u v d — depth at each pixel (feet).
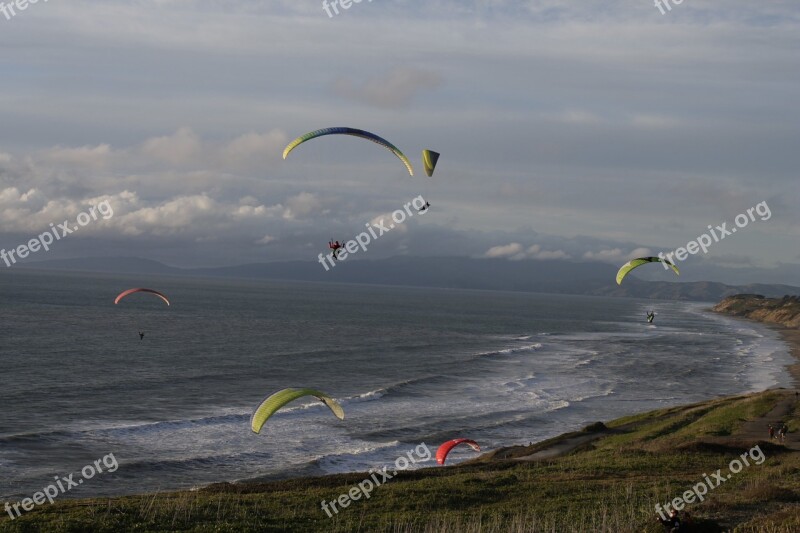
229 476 153.58
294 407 231.09
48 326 431.02
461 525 88.63
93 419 198.29
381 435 197.47
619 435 186.50
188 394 244.01
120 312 592.60
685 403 271.49
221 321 557.74
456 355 403.54
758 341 608.60
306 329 524.11
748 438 166.91
